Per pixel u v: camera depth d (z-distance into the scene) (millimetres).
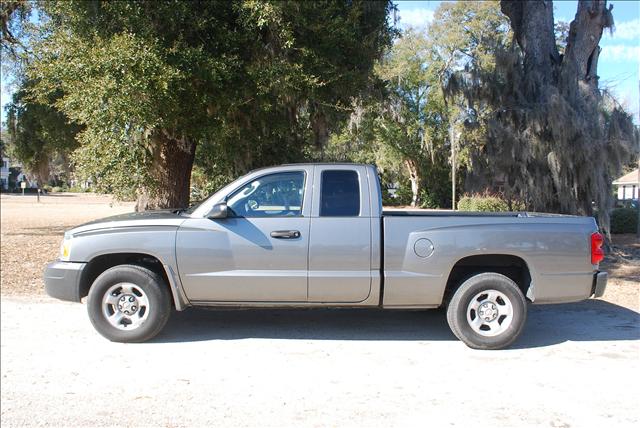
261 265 5926
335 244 5895
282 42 9758
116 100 8664
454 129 32938
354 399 4613
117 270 6000
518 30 14133
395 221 5961
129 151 9352
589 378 5094
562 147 12227
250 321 7047
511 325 5863
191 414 4348
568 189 12523
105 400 4605
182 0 9547
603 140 12375
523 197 12898
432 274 5895
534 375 5164
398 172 48469
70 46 9180
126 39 8703
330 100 11523
